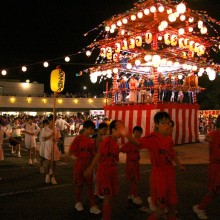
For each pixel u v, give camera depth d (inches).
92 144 220.7
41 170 356.8
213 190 189.6
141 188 275.1
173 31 516.1
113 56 575.2
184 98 584.1
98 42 559.5
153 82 526.9
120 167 382.6
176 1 482.0
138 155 230.2
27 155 512.4
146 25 527.5
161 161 158.1
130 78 596.4
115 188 185.6
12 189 275.9
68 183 298.5
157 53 451.5
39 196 252.1
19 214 206.8
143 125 513.0
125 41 532.7
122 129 164.2
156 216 153.9
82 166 215.2
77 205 214.7
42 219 197.2
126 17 517.3
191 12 489.1
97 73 586.9
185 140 544.7
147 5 479.5
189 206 220.5
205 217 193.6
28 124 429.7
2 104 1422.2
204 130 909.8
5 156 499.2
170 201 157.2
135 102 540.1
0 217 200.7
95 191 225.8
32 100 1492.4
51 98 1529.3
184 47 554.6
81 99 1566.2
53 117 307.6
